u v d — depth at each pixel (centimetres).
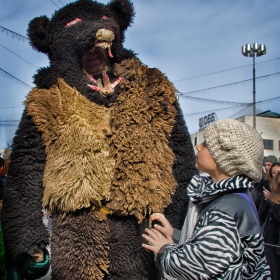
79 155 217
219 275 169
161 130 235
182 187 245
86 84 232
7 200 227
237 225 174
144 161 221
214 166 193
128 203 216
